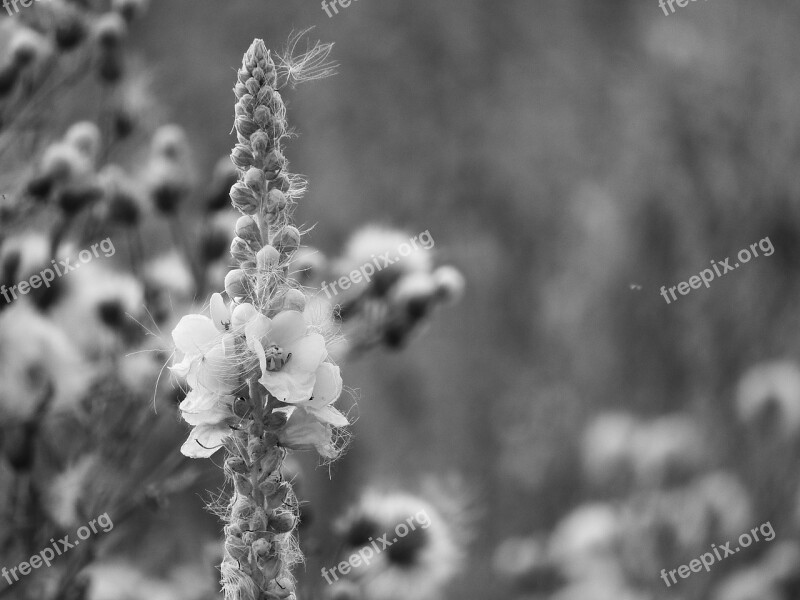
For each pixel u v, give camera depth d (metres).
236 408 0.80
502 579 1.93
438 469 2.12
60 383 1.08
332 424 0.81
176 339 0.80
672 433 2.06
